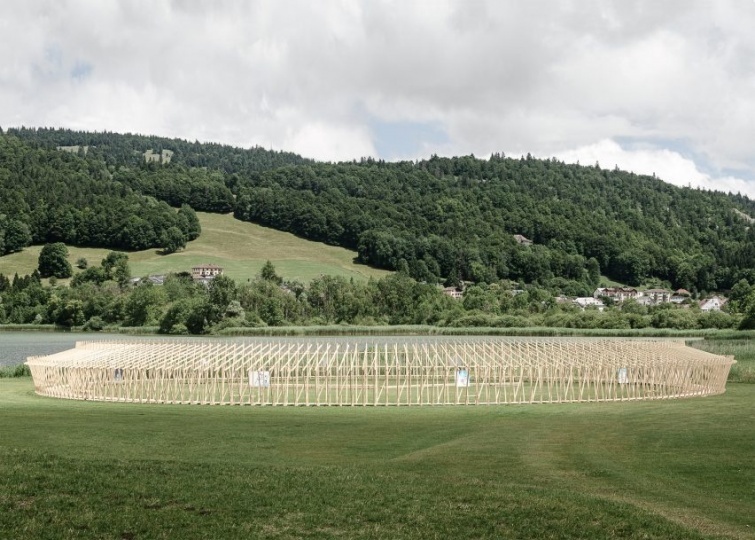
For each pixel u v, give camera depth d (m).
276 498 19.80
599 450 28.77
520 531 17.58
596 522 18.31
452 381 62.34
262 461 26.53
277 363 52.09
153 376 52.34
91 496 19.30
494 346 62.53
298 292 166.62
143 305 151.00
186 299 142.25
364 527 17.66
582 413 41.91
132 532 16.89
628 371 52.75
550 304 166.38
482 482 22.45
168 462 23.92
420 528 17.66
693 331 116.50
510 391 56.50
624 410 42.91
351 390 56.78
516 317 139.62
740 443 29.78
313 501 19.56
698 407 43.38
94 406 45.72
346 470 24.00
